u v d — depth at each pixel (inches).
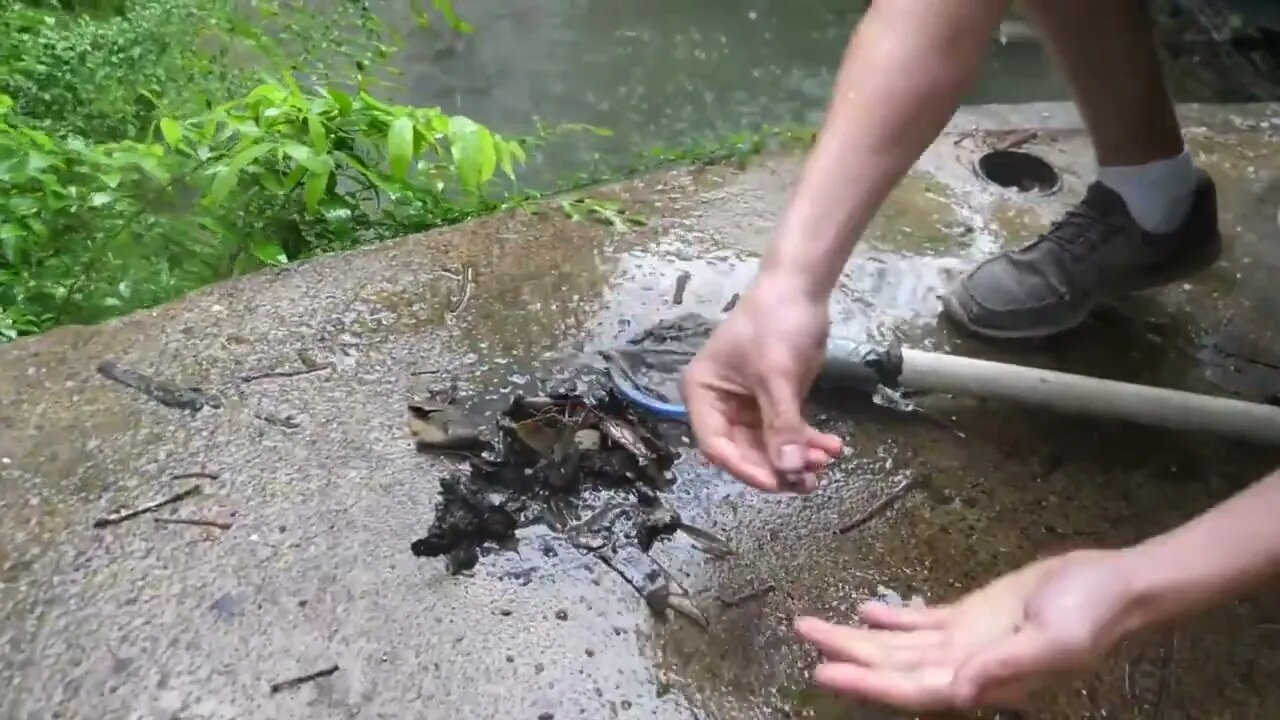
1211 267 60.8
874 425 47.6
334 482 42.4
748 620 38.0
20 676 34.6
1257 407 47.4
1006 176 73.5
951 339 53.6
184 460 43.1
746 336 36.1
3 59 76.7
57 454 42.9
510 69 118.5
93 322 58.1
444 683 35.0
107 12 90.5
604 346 51.2
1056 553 41.8
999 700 28.3
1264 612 39.4
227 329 50.6
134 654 35.5
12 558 38.4
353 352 49.7
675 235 61.1
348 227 65.9
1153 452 47.1
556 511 41.5
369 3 124.6
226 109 67.6
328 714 33.9
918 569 40.7
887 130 37.7
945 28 37.3
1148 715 35.6
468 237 59.4
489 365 49.4
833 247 37.4
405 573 38.7
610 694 35.1
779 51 127.9
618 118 109.6
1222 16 120.2
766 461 35.8
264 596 37.6
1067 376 48.1
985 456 46.3
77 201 63.0
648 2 137.9
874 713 35.2
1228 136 77.6
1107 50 47.9
